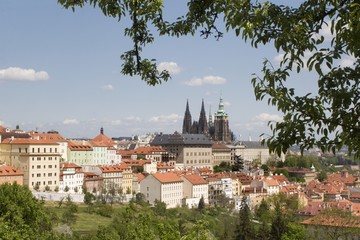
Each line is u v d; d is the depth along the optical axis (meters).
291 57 19.98
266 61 20.05
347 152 19.89
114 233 108.19
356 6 17.73
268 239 175.00
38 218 94.81
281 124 19.22
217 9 22.02
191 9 26.09
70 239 131.38
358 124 18.98
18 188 95.50
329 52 19.11
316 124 18.97
